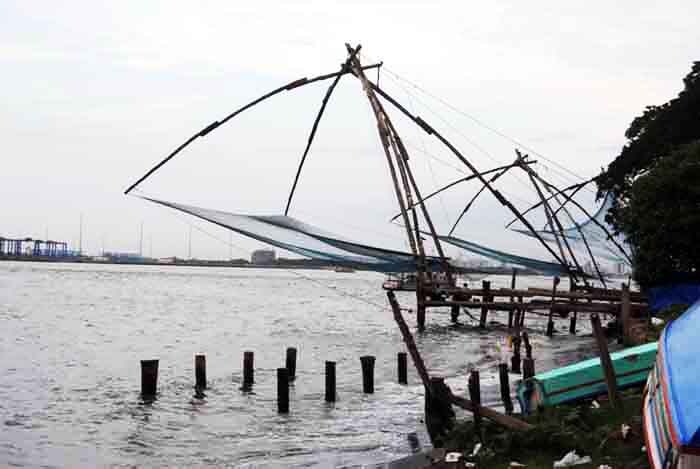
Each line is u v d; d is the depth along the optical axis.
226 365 31.19
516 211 31.94
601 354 13.61
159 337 42.69
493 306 39.41
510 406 18.78
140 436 18.31
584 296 40.41
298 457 15.72
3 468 15.17
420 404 22.02
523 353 33.47
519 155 41.03
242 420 20.09
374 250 22.95
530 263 41.53
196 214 18.69
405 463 14.26
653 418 10.15
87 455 16.48
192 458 16.12
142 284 123.31
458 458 12.27
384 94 29.47
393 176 29.53
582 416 13.38
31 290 89.38
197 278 182.75
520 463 12.00
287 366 26.98
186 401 22.78
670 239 35.84
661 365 10.26
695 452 7.78
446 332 45.66
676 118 54.78
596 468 11.09
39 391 24.23
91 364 31.02
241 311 67.62
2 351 34.34
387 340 41.81
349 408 21.55
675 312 32.78
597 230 49.78
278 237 19.55
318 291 127.50
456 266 31.59
